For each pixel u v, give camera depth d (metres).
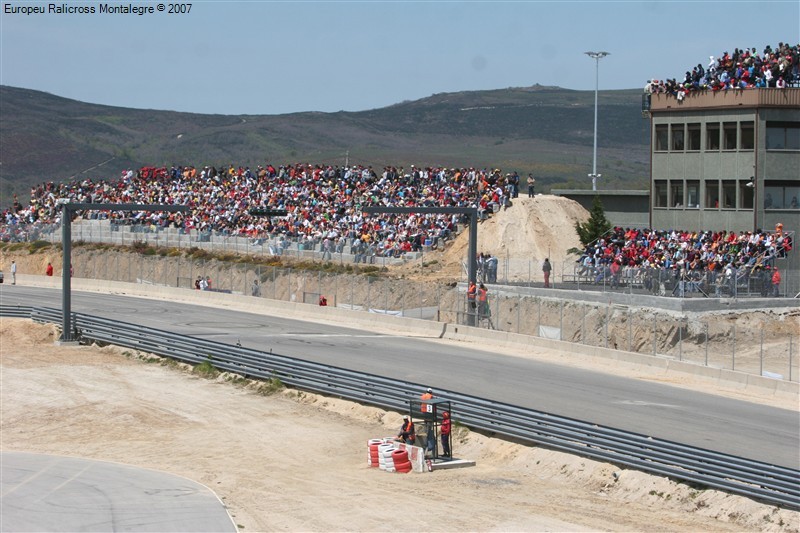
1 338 71.81
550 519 33.81
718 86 82.12
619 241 77.00
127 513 34.47
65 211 70.06
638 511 34.72
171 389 56.81
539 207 94.69
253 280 92.94
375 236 93.62
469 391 50.62
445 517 34.19
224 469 41.59
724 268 69.19
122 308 86.12
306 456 43.62
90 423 50.22
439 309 76.44
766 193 80.19
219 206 111.44
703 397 50.31
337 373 52.09
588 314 70.19
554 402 48.03
